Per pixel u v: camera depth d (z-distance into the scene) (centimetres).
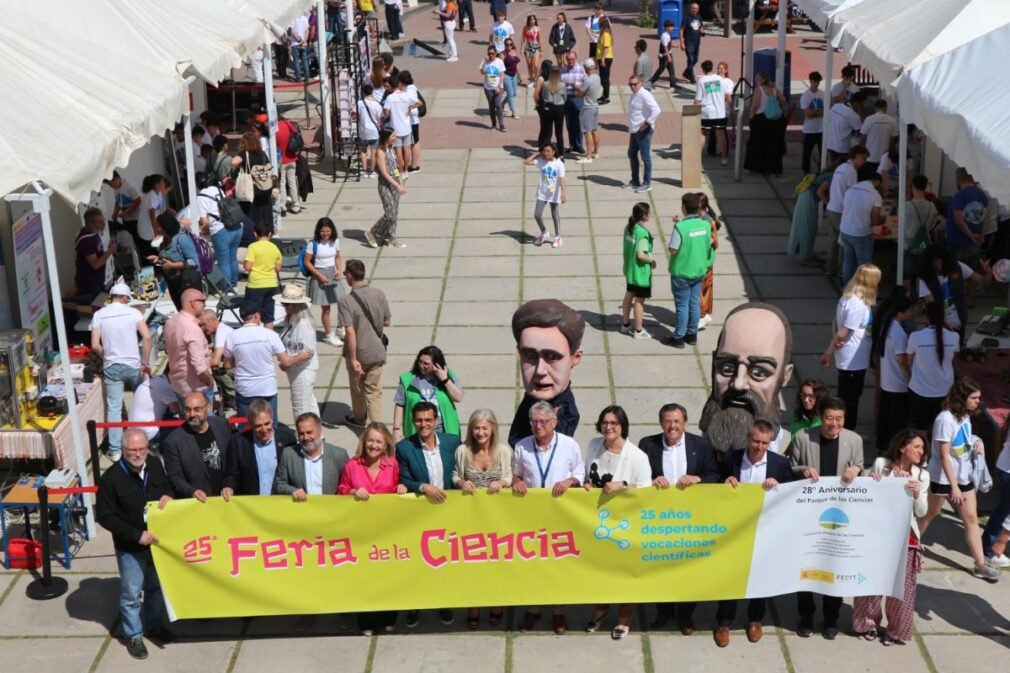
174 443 907
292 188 1945
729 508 866
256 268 1412
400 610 909
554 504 867
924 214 1460
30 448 1070
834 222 1603
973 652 879
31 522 1077
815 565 875
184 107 1328
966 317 1266
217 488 922
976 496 1088
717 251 1741
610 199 1975
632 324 1470
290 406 1300
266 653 891
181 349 1115
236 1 1728
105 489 858
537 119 2495
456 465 886
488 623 923
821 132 2036
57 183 961
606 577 880
